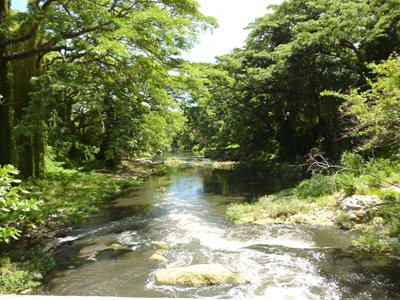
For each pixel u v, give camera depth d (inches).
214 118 1589.6
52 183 701.3
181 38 536.7
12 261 326.3
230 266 313.4
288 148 1144.2
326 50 751.1
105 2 532.1
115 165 1114.7
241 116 1091.3
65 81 474.9
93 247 381.1
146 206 598.9
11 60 594.6
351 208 413.4
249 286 269.6
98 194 672.4
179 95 688.4
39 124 518.9
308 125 1069.8
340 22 677.3
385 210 382.3
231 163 1353.3
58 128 658.2
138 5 539.2
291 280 277.4
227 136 1422.2
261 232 409.7
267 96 1128.2
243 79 993.5
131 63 548.4
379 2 673.6
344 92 689.0
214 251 356.2
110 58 599.2
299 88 911.7
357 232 375.9
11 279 276.1
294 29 769.6
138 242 396.8
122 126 585.3
